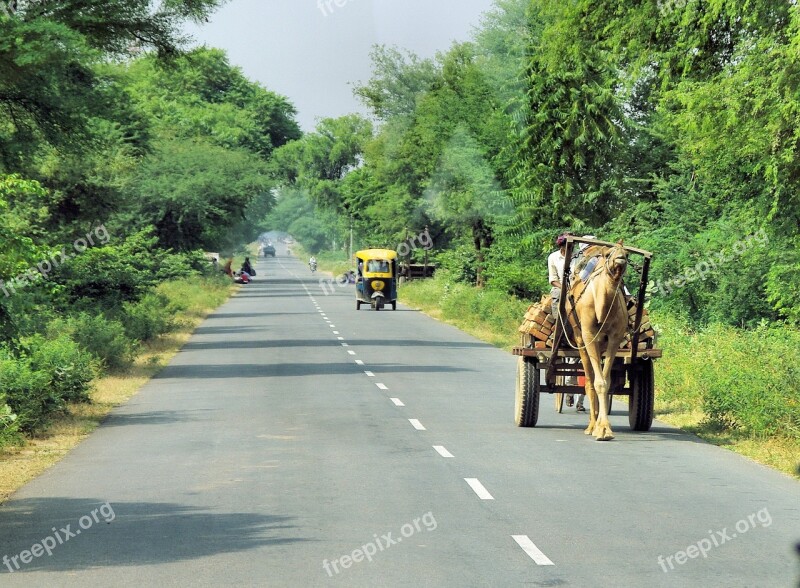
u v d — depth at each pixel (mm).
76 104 29000
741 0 21953
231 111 139750
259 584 8984
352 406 22344
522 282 49969
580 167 48625
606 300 17250
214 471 14789
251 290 95938
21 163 30062
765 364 21281
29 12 25656
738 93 21016
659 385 22859
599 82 47406
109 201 47000
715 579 9117
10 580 9203
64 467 15367
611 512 11945
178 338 42469
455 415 20906
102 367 28984
